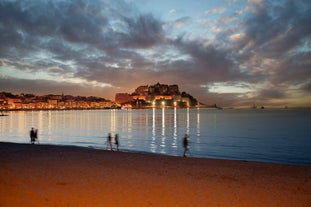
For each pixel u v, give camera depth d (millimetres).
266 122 91812
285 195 9688
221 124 84375
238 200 8984
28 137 49969
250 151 31812
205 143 39719
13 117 154750
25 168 12969
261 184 11188
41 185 9969
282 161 25547
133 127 76250
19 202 7973
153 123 94812
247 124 82562
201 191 9914
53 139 45656
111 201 8445
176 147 35656
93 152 19594
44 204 7926
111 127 76562
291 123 85312
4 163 14156
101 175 12047
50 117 155500
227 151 31828
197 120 111625
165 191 9750
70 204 8023
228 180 11781
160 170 13625
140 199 8742
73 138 47344
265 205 8594
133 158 17297
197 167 14641
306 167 15016
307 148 34156
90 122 103750
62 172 12406
